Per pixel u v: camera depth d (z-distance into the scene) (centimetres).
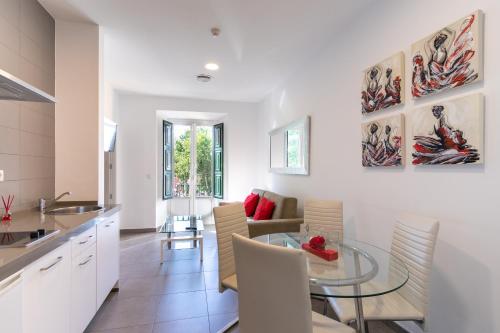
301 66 364
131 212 505
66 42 254
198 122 617
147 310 238
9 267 112
